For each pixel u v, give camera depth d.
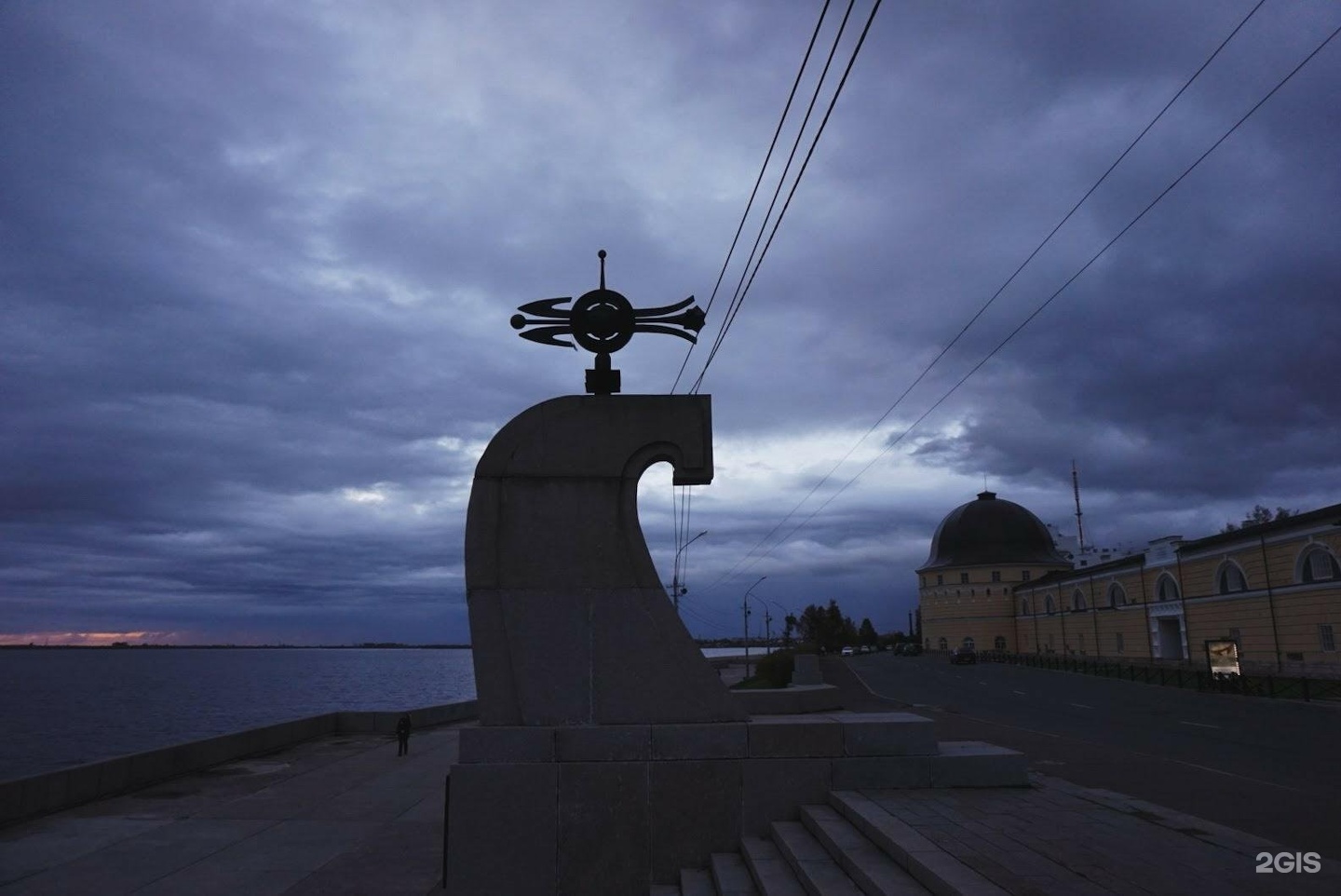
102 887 8.98
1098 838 6.71
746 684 43.59
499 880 8.30
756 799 8.58
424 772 16.66
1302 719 22.56
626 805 8.49
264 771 16.78
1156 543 52.00
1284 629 38.25
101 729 60.97
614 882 8.38
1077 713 25.23
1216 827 7.11
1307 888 5.53
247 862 9.95
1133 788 11.20
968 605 92.94
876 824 7.12
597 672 8.80
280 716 73.00
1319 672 35.59
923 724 8.84
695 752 8.61
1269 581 39.44
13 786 11.98
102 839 11.05
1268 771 12.84
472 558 8.97
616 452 9.17
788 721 8.93
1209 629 45.09
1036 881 5.59
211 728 62.47
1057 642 73.38
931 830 6.94
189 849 10.51
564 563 8.98
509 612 8.88
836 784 8.62
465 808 8.38
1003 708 27.23
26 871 9.58
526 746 8.51
